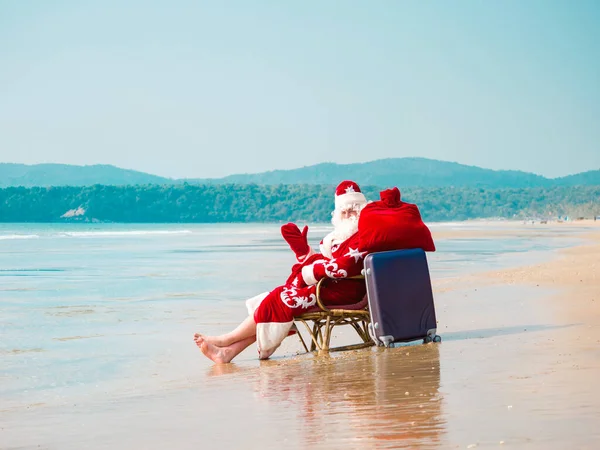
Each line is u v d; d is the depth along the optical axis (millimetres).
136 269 21656
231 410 4410
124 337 8797
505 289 12266
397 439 3289
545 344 6074
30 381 6344
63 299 13250
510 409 3709
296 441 3449
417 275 6660
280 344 7344
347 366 5723
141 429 4062
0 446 3904
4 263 25031
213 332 9156
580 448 2951
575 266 17312
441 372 5031
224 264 23938
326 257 6855
